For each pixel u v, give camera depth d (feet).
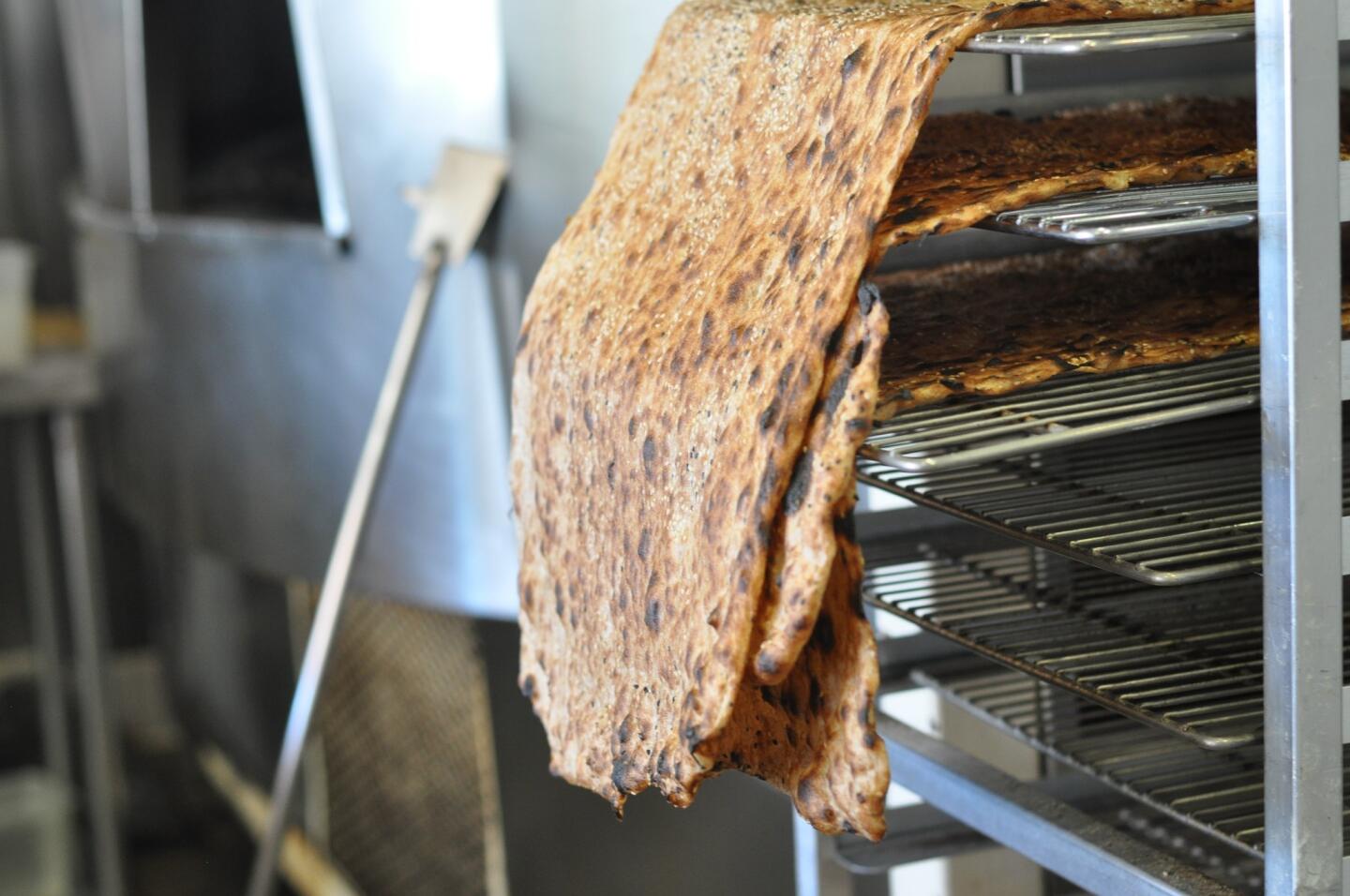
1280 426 3.55
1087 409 3.95
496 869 9.42
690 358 3.84
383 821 11.40
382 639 10.78
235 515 10.48
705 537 3.67
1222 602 4.66
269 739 13.21
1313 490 3.55
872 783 3.59
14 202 17.24
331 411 9.36
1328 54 3.45
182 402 10.86
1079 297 4.59
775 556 3.56
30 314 17.03
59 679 14.97
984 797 4.45
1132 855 4.02
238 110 9.89
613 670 4.08
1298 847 3.64
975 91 5.01
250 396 10.00
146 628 17.52
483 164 7.89
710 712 3.56
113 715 13.98
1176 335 4.16
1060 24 3.66
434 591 9.02
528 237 8.03
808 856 5.23
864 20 3.93
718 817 7.40
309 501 9.70
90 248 12.40
